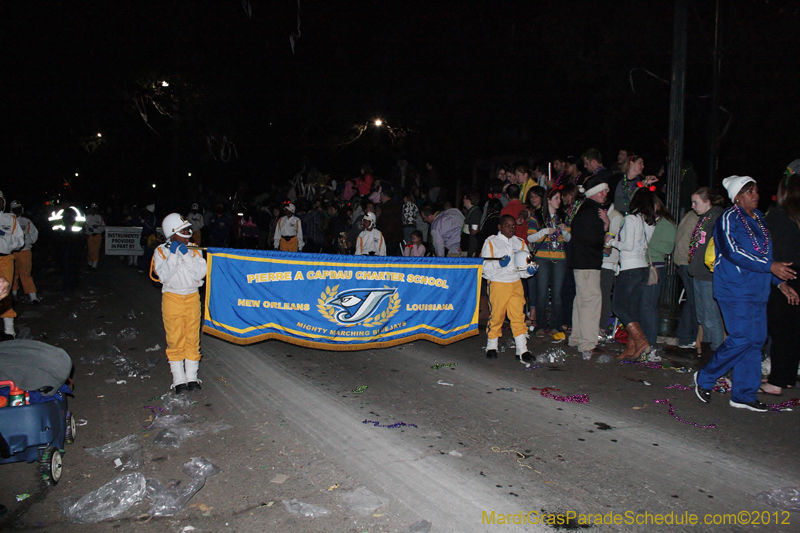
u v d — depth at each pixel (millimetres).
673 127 9602
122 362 7168
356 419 5316
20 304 11492
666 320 9211
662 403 5762
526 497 3934
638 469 4340
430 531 3537
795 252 5668
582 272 7629
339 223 14742
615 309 7391
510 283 7227
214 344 8242
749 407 5547
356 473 4258
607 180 8531
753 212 5652
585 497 3938
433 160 22625
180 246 5742
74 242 13414
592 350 7691
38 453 4012
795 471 4312
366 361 7355
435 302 7254
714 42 10773
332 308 6809
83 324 9641
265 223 20094
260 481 4133
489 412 5504
